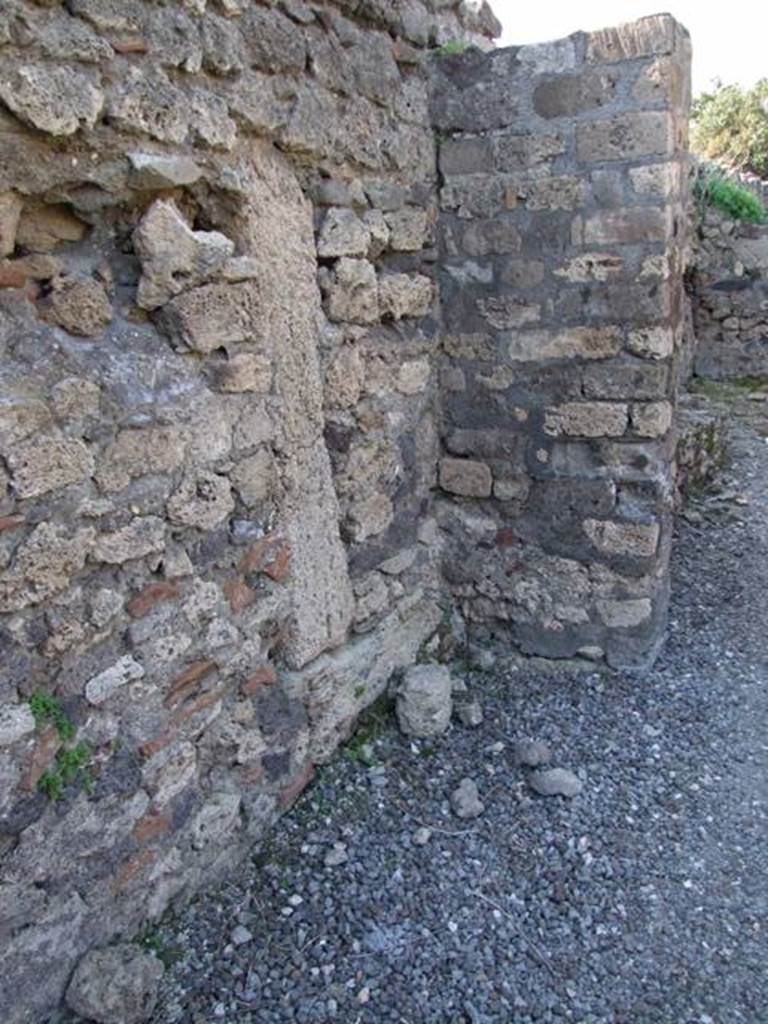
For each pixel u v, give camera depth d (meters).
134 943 2.01
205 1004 1.93
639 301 2.84
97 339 1.79
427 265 3.05
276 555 2.35
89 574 1.79
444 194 3.00
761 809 2.61
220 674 2.20
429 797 2.64
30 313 1.65
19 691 1.65
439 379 3.20
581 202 2.83
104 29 1.66
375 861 2.37
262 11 2.07
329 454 2.58
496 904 2.25
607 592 3.19
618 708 3.09
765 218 7.11
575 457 3.09
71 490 1.70
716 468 5.41
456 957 2.08
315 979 2.01
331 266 2.48
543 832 2.50
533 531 3.22
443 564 3.39
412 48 2.79
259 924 2.15
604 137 2.75
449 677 3.03
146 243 1.83
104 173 1.72
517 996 1.99
